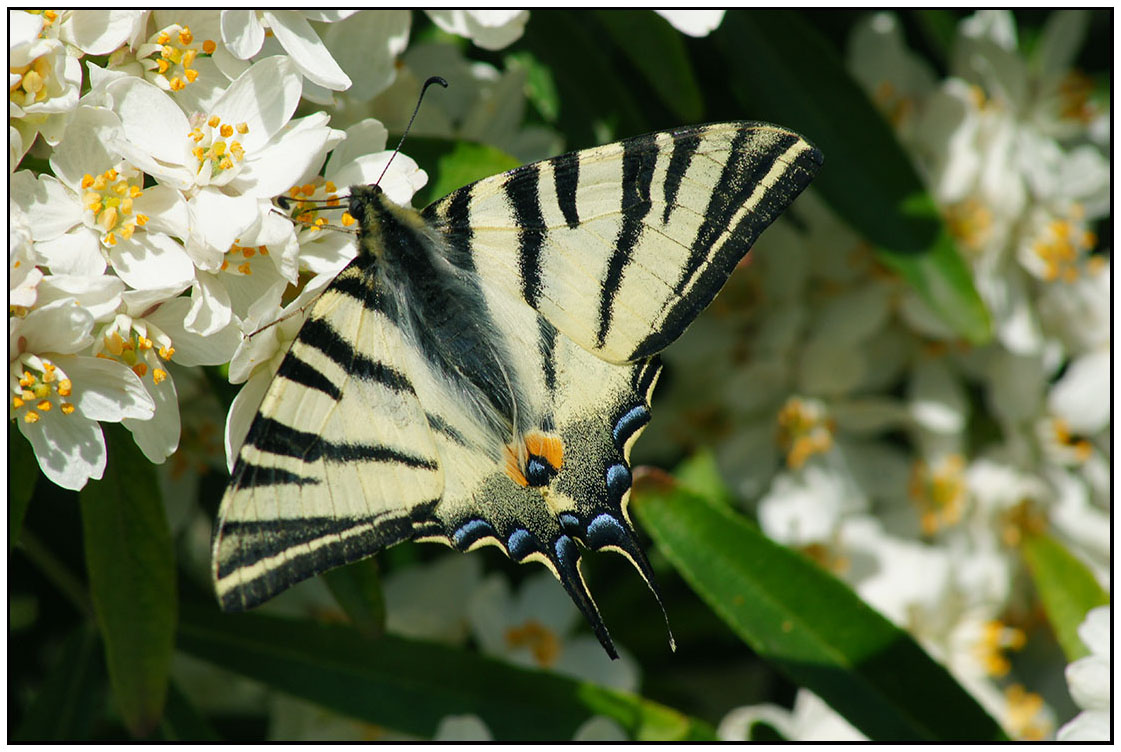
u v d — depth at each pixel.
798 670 0.78
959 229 0.82
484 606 0.81
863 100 0.80
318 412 0.75
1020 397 0.82
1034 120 0.83
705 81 0.81
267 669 0.79
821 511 0.82
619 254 0.76
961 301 0.80
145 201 0.75
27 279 0.74
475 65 0.79
